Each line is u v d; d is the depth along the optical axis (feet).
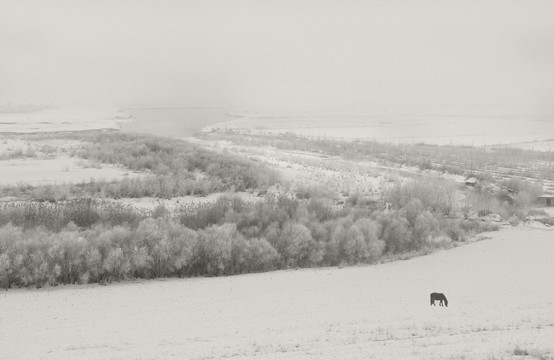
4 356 36.91
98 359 34.50
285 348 35.73
